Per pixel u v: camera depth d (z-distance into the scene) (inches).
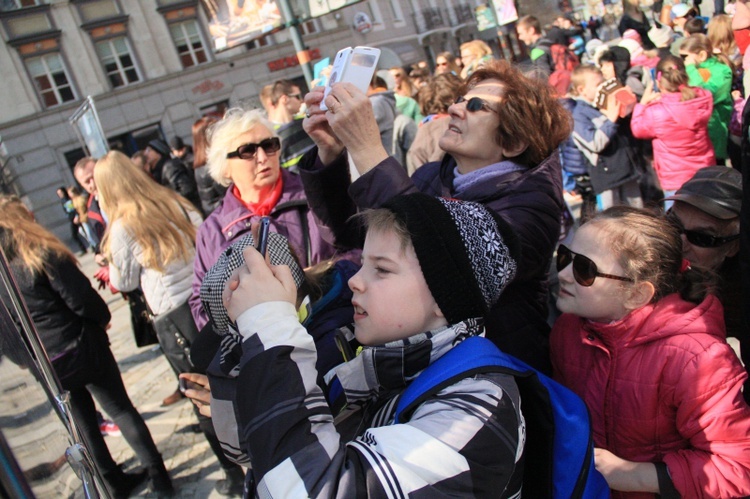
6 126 695.7
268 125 94.7
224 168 95.4
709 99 158.6
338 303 57.9
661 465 53.6
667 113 157.1
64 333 106.3
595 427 58.2
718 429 51.3
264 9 189.9
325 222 72.1
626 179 167.3
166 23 786.2
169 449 139.9
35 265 101.9
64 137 731.4
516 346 61.8
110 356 114.9
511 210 62.7
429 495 34.6
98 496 38.4
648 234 54.9
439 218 41.9
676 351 53.1
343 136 60.6
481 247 42.2
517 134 67.1
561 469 44.3
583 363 59.9
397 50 876.0
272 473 35.0
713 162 164.7
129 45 767.1
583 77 170.7
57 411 38.5
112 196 111.3
